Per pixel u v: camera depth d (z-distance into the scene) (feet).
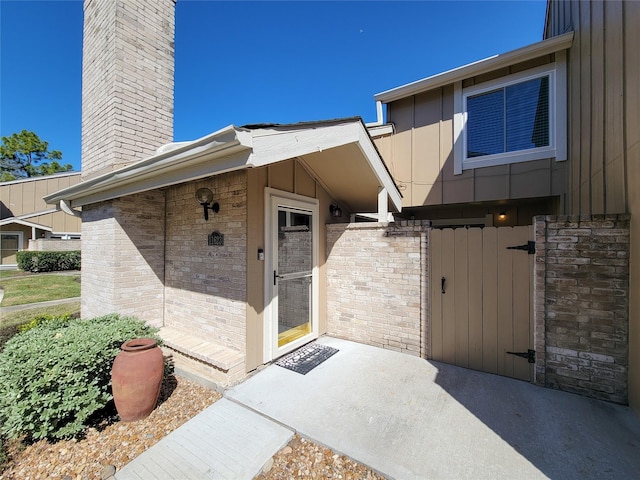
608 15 11.55
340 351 14.62
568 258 10.71
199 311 14.14
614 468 7.09
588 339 10.41
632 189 9.54
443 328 13.39
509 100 20.31
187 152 9.11
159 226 16.17
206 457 7.59
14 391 7.99
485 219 24.91
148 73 17.39
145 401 9.36
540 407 9.71
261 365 12.71
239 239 12.32
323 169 15.37
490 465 7.21
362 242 15.76
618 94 10.57
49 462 7.66
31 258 51.26
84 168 18.76
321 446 8.04
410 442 8.02
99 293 15.92
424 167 23.41
